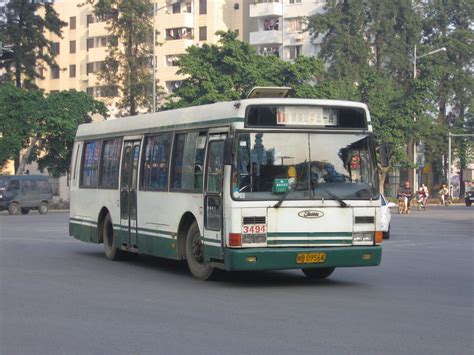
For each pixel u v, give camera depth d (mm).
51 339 9977
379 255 15102
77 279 16594
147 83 70125
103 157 21359
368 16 76312
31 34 74688
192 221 16484
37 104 64688
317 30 75000
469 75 85312
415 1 82625
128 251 20719
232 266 14445
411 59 78312
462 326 10805
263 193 14609
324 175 14969
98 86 72500
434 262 20500
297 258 14562
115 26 70562
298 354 8992
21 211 57094
